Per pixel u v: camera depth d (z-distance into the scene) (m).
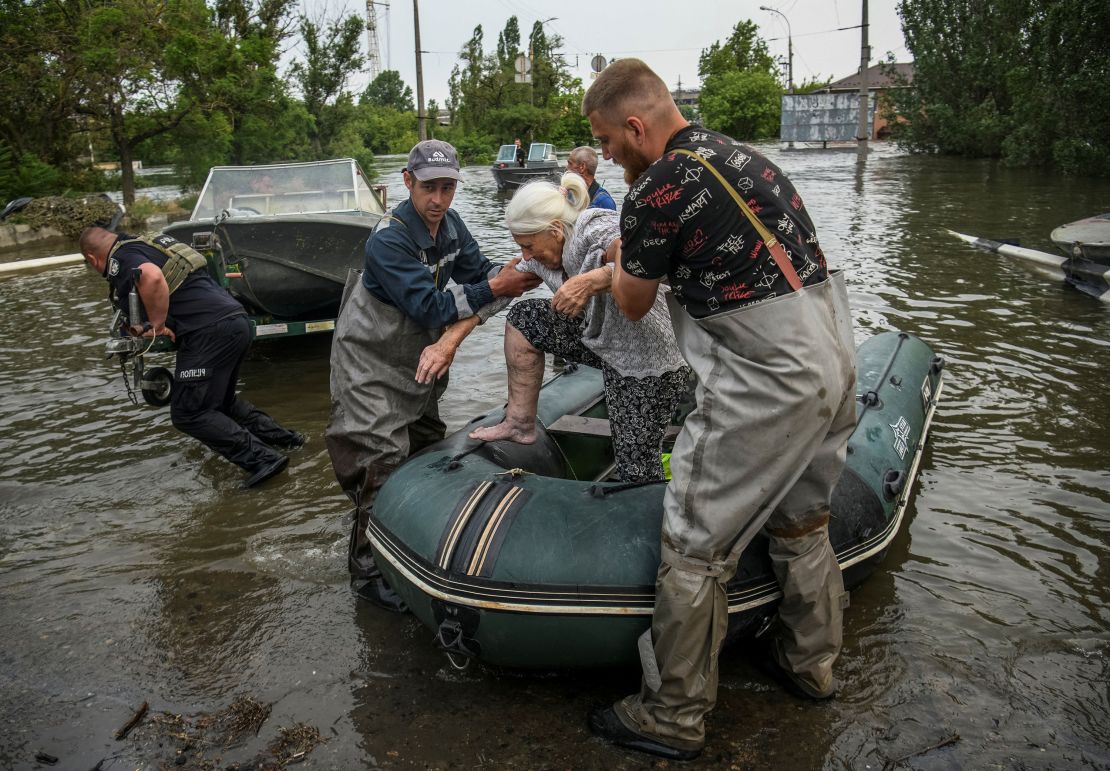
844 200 17.42
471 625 2.66
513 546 2.64
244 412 5.04
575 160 5.88
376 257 3.20
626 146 2.52
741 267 2.20
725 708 2.75
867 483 3.21
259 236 6.41
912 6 32.03
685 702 2.46
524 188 3.08
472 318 3.26
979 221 13.47
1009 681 2.83
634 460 3.17
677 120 2.49
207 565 3.82
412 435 3.71
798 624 2.67
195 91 23.55
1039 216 13.85
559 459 3.67
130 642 3.24
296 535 4.09
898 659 2.96
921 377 4.62
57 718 2.81
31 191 21.92
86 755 2.62
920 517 3.98
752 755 2.53
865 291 8.58
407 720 2.74
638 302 2.44
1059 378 5.80
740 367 2.24
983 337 6.86
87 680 3.01
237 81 24.48
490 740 2.64
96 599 3.56
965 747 2.53
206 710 2.83
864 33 32.81
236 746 2.65
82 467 5.03
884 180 22.08
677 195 2.21
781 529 2.57
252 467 4.68
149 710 2.84
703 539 2.34
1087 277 8.24
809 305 2.22
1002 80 28.98
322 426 5.60
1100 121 20.67
